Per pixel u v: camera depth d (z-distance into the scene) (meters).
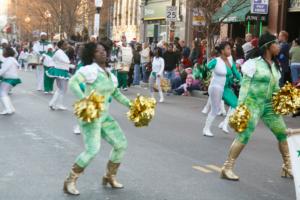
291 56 17.33
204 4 22.56
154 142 10.41
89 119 6.20
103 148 9.49
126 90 22.88
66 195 6.57
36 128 11.56
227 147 10.14
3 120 12.62
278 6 23.94
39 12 54.69
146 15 40.28
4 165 8.06
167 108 16.67
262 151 9.88
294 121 14.45
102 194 6.66
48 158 8.61
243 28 27.97
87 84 6.56
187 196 6.69
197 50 22.81
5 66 13.45
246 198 6.69
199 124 13.24
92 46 6.62
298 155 6.21
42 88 21.06
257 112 7.32
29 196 6.50
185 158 8.98
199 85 21.20
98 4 30.05
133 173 7.77
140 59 25.89
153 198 6.55
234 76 11.28
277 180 7.65
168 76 22.08
